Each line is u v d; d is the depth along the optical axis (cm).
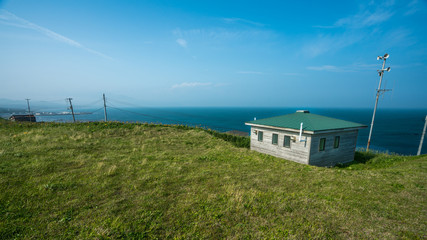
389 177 1068
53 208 638
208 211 661
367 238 541
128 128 2519
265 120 1977
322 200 772
